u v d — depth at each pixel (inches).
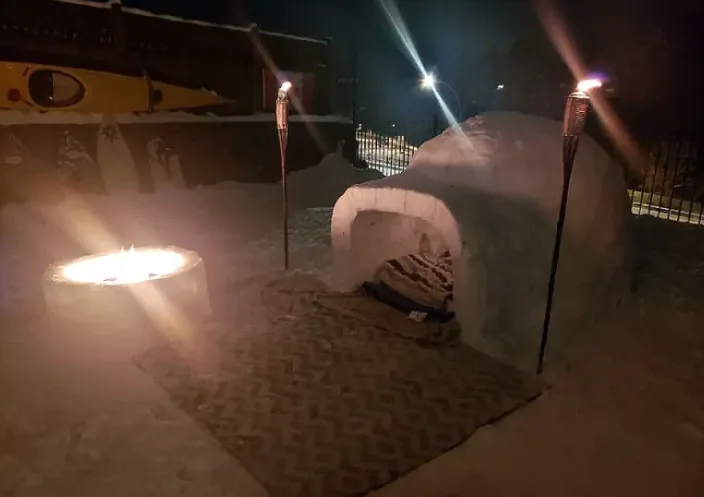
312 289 183.6
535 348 141.3
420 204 145.4
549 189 152.4
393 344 145.6
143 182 321.1
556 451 107.3
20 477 98.0
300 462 101.5
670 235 258.8
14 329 153.6
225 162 361.7
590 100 118.3
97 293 139.9
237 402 120.3
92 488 95.6
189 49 337.4
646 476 101.0
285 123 192.9
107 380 128.9
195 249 240.7
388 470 99.5
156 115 325.7
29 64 274.4
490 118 176.6
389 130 590.6
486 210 142.8
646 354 142.2
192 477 98.1
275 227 282.7
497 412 117.2
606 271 158.6
